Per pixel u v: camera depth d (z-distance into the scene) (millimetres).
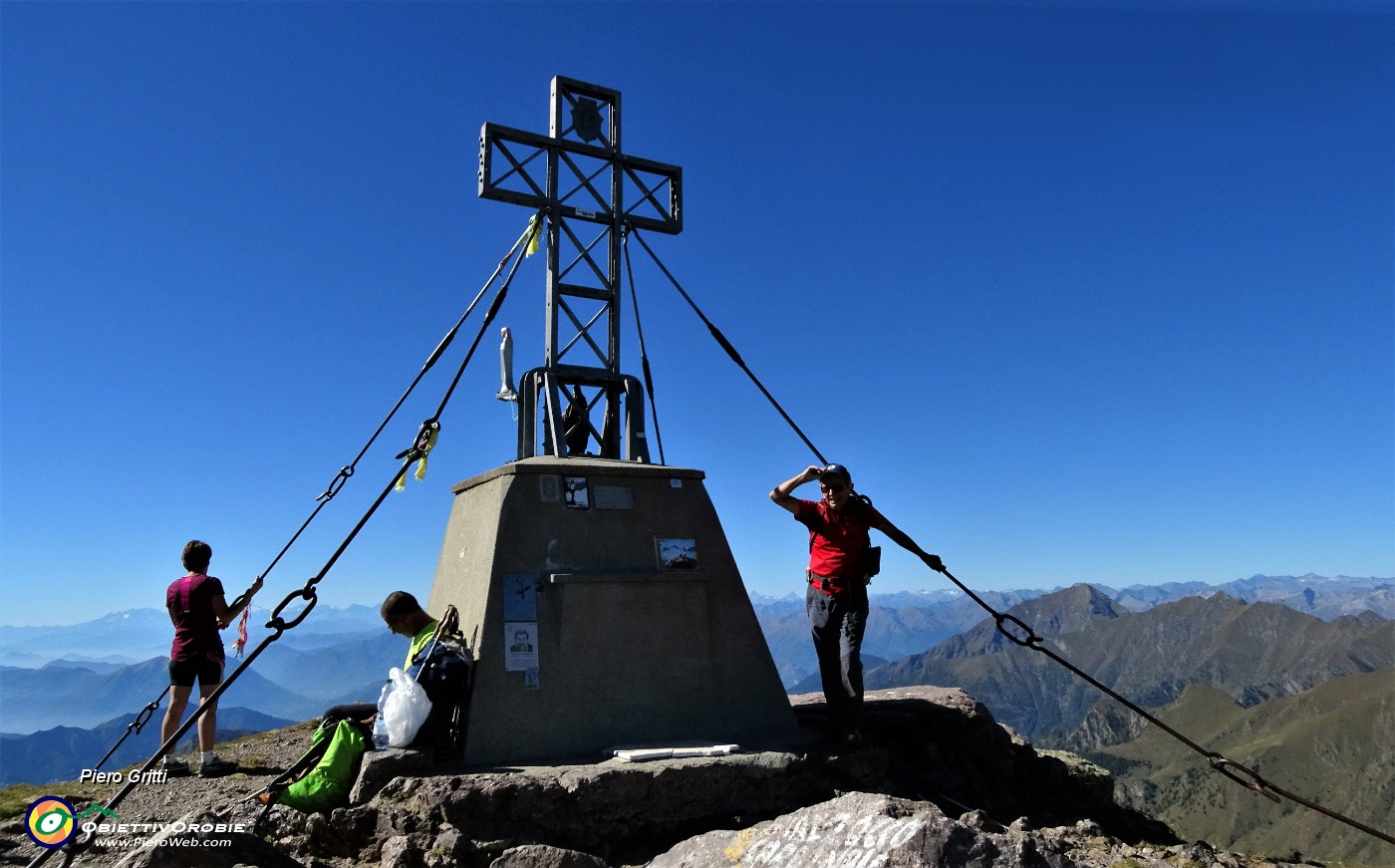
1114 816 10367
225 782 9281
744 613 10227
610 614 9469
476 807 7180
